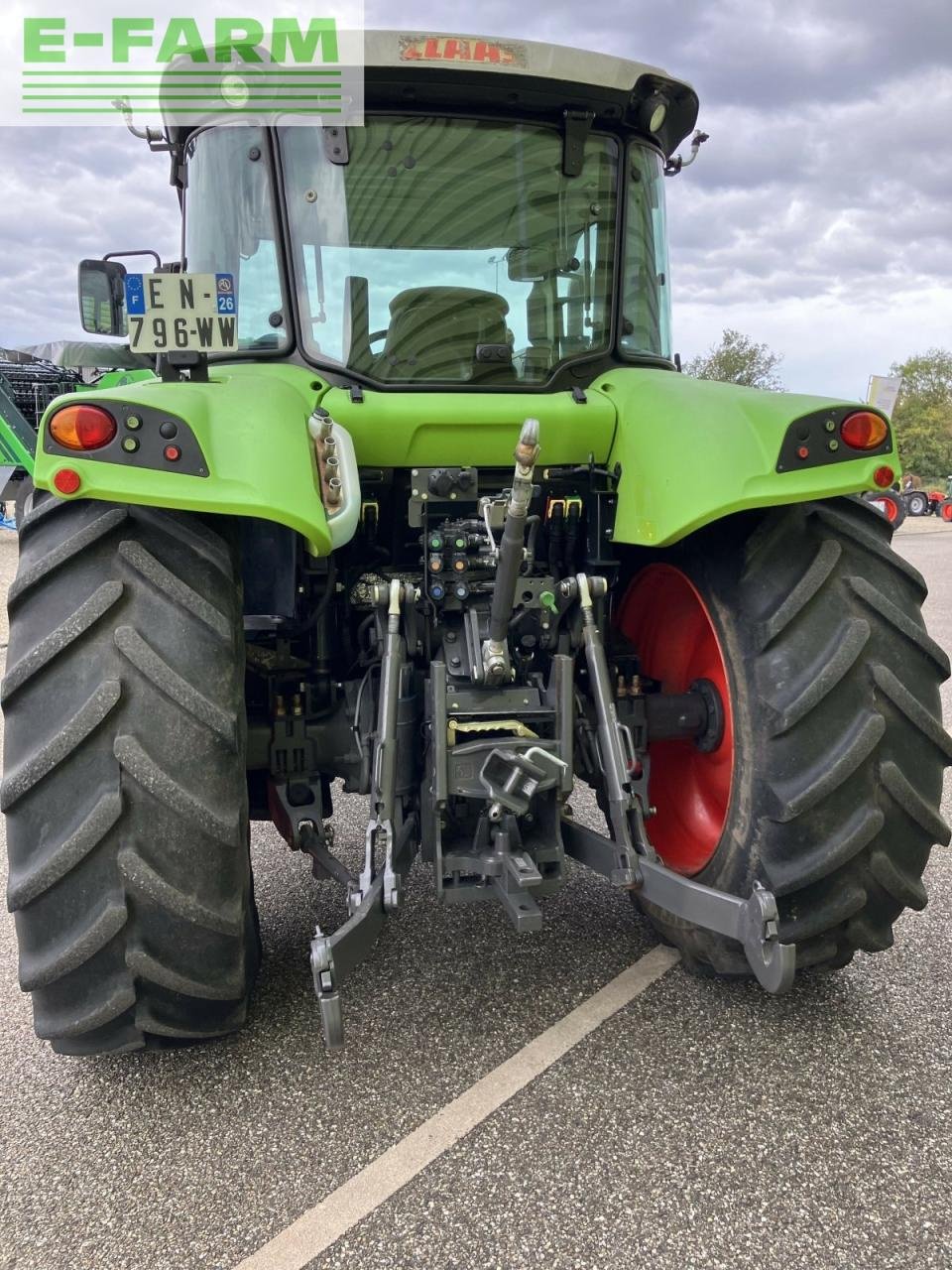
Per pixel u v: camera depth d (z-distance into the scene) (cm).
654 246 290
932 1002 246
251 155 251
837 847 209
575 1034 233
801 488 211
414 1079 217
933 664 221
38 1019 202
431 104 251
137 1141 199
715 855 234
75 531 200
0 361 1310
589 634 238
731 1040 229
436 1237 171
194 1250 171
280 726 259
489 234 259
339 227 251
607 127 267
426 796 233
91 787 190
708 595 238
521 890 218
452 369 259
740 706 223
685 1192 181
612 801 226
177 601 196
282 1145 196
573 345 272
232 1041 233
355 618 275
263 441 197
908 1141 194
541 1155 191
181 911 192
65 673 192
